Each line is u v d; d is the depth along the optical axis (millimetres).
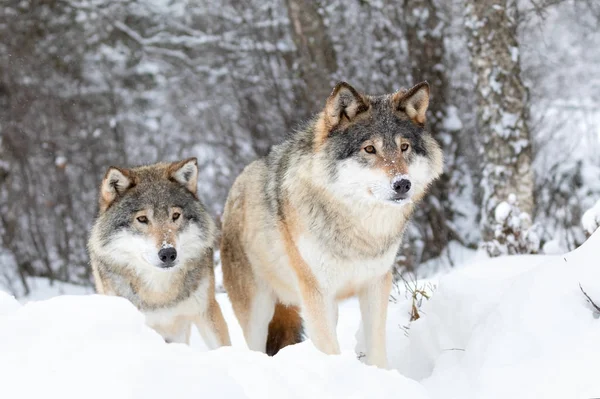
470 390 4633
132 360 3742
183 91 24906
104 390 3529
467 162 18234
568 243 11180
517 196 13180
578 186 17281
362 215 5965
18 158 20812
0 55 23641
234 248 7480
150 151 23812
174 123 24703
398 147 5922
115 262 7031
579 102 24797
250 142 22406
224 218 7797
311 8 17969
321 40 18109
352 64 19906
